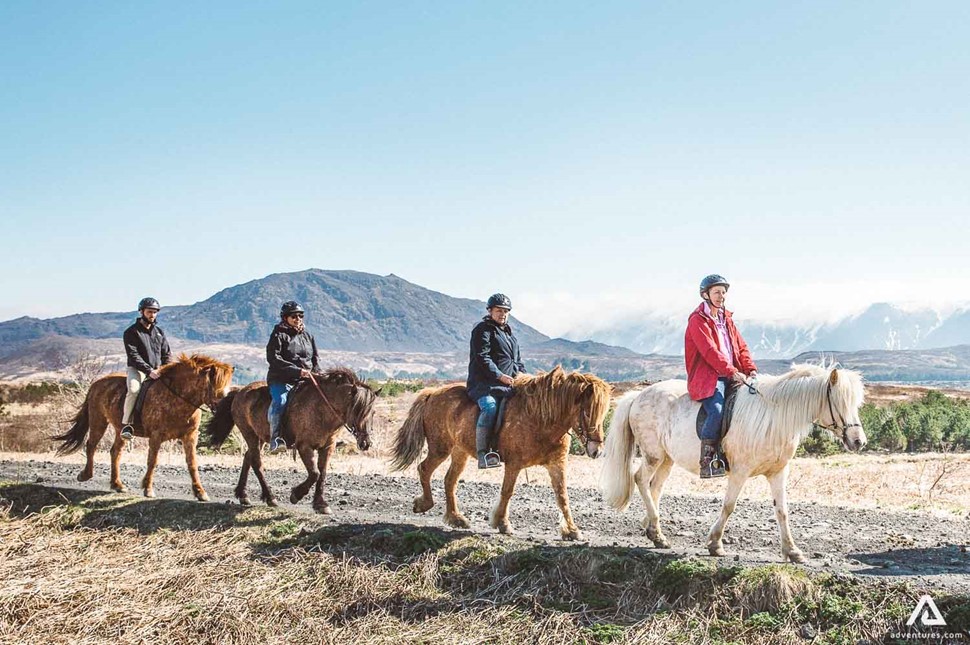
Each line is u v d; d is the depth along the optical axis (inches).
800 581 303.1
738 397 354.3
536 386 392.5
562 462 402.6
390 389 1993.1
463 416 421.1
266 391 498.3
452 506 427.8
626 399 407.2
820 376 331.9
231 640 293.6
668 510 518.0
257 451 503.5
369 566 364.8
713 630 291.9
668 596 317.7
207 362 507.5
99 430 577.3
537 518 485.1
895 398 2886.3
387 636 298.8
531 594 326.3
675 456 373.1
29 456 881.5
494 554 358.9
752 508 528.7
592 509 521.3
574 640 290.5
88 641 283.9
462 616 315.6
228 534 419.5
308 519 435.8
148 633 293.9
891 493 704.4
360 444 443.8
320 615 321.1
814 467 1000.2
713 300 370.6
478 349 412.5
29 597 318.3
